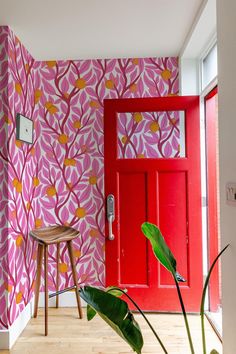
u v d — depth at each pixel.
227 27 1.48
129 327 1.08
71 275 2.79
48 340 2.17
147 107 2.60
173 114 2.76
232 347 1.46
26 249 2.50
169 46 2.58
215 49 2.41
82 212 2.79
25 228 2.49
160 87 2.79
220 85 1.59
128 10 2.03
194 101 2.57
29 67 2.65
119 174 2.64
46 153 2.80
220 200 1.61
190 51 2.56
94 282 2.77
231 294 1.47
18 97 2.36
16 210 2.29
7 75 2.15
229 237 1.49
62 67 2.81
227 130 1.50
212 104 2.66
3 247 2.13
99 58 2.79
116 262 2.60
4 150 2.15
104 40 2.44
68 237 2.41
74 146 2.79
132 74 2.80
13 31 2.26
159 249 1.25
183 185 2.59
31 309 2.58
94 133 2.79
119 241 2.63
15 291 2.24
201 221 2.56
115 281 2.60
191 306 2.55
